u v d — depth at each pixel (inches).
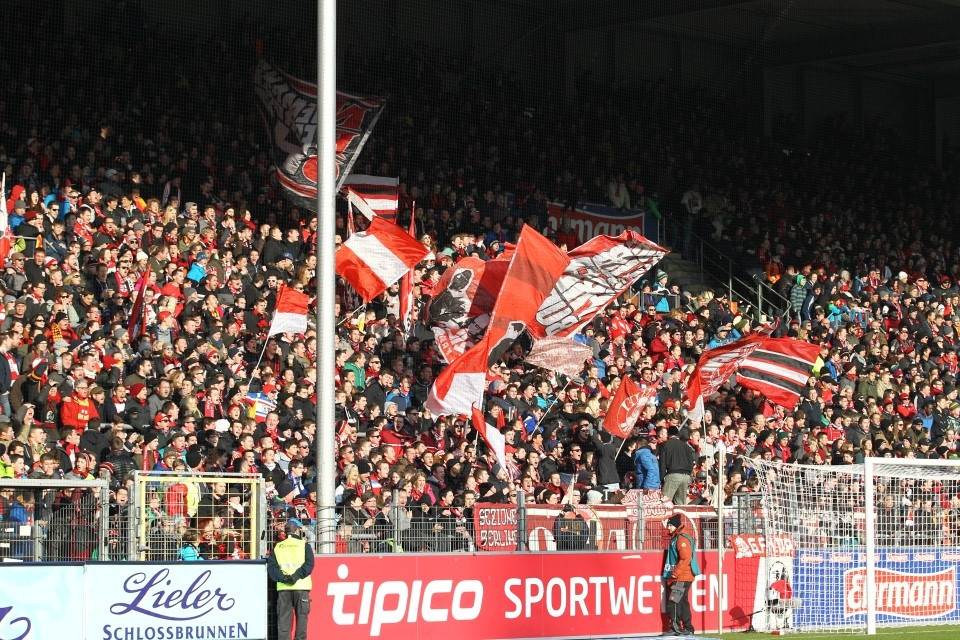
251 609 669.9
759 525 852.0
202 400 884.0
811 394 1199.6
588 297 1050.7
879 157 1749.5
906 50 1675.7
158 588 644.7
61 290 924.6
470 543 746.2
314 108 1186.0
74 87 1167.0
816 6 1583.4
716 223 1530.5
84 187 1094.4
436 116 1405.0
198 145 1208.2
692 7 1537.9
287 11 1419.8
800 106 1771.7
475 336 1042.1
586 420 976.3
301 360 974.4
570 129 1494.8
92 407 837.2
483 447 956.0
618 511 804.0
